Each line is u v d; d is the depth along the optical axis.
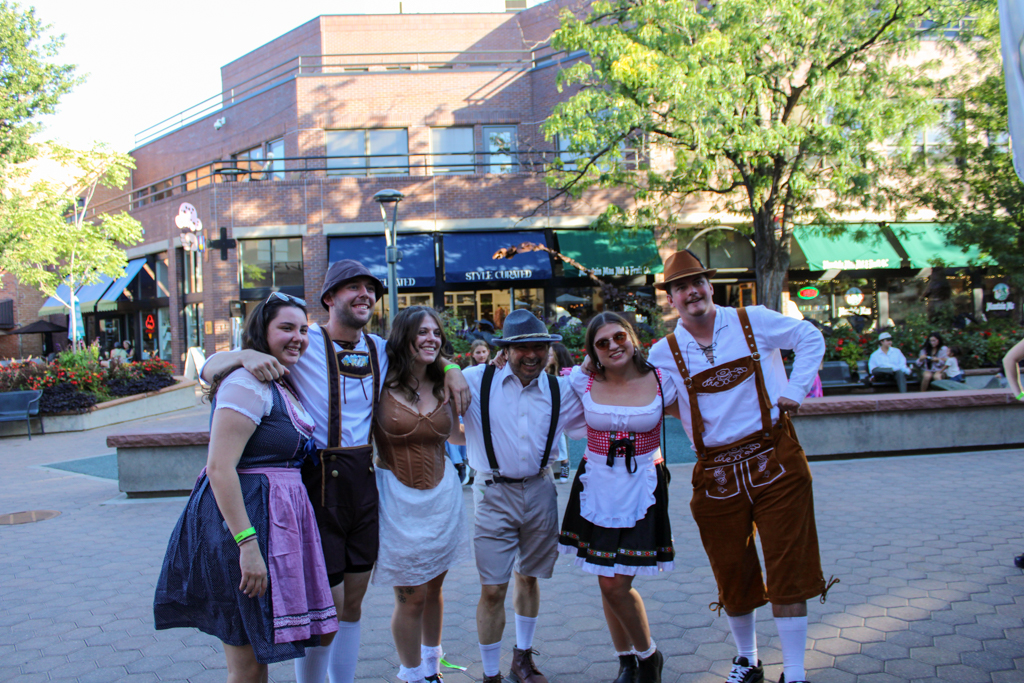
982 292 20.98
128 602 4.67
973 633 3.64
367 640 3.96
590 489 3.22
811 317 20.56
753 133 12.57
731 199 18.12
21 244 19.11
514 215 19.88
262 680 2.60
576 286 20.00
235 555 2.43
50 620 4.37
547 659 3.65
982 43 14.73
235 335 19.64
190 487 7.93
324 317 19.55
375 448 3.24
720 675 3.38
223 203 19.75
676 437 10.62
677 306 3.22
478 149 21.89
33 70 18.00
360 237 19.70
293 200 19.73
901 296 20.97
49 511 7.49
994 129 14.90
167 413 17.50
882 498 6.56
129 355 23.69
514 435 3.31
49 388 15.19
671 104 12.99
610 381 3.30
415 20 25.78
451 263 19.17
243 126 23.62
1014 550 4.93
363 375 3.03
